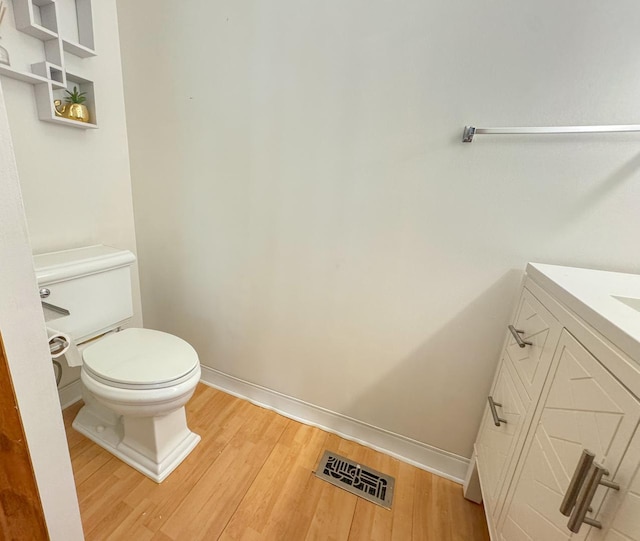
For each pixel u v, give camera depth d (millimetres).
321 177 1172
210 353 1645
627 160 828
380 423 1332
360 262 1194
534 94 869
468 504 1146
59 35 1130
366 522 1054
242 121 1245
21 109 1137
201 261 1513
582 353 561
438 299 1114
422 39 940
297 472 1217
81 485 1093
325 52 1061
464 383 1153
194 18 1214
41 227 1265
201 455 1261
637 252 866
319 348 1363
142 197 1565
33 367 501
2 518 491
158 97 1377
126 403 1015
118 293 1370
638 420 406
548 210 924
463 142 963
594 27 787
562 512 483
